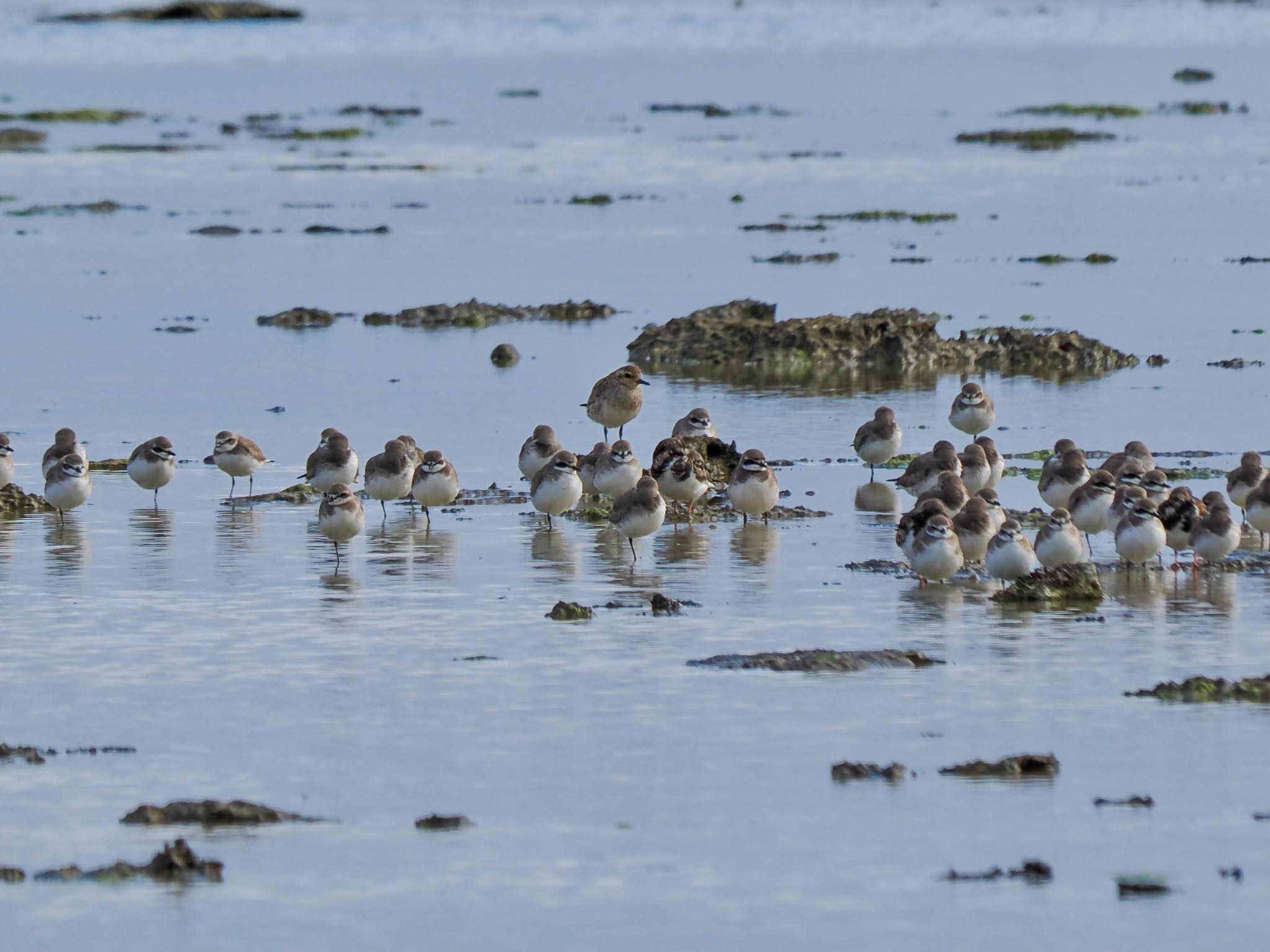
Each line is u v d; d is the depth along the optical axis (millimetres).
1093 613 29031
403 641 27750
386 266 70188
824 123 116000
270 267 70000
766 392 49312
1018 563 29859
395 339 56844
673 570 31906
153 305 62188
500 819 21266
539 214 82875
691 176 94000
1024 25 194250
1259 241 71938
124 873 19906
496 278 67250
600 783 22250
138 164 99938
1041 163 96062
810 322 54062
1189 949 18266
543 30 192750
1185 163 94188
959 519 31922
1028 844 20547
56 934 18703
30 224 80062
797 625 28453
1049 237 74500
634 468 35125
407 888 19625
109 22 195875
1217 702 24719
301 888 19672
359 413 45406
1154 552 30516
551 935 18625
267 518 36062
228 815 21297
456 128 116750
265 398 47500
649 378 51375
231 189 90938
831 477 39281
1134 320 57844
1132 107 118688
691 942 18453
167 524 35500
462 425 44250
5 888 19703
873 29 192875
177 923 18906
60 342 55594
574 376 51062
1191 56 156750
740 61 159750
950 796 21797
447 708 24781
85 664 26703
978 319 58281
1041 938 18500
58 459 36125
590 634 28062
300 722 24328
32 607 29641
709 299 62844
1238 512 35750
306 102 131000
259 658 26969
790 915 19016
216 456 37562
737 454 39844
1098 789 21953
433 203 86500
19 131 107938
